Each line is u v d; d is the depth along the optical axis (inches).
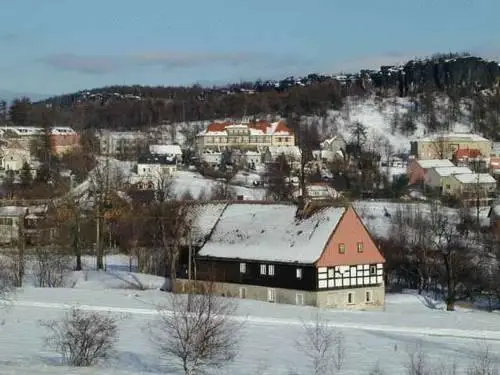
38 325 1704.0
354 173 6668.3
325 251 2497.5
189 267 2753.4
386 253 3390.7
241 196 5201.8
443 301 2987.2
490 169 7480.3
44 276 2711.6
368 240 2615.7
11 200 4525.1
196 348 1218.0
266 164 7475.4
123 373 1095.6
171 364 1289.4
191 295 1883.6
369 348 1589.6
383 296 2652.6
